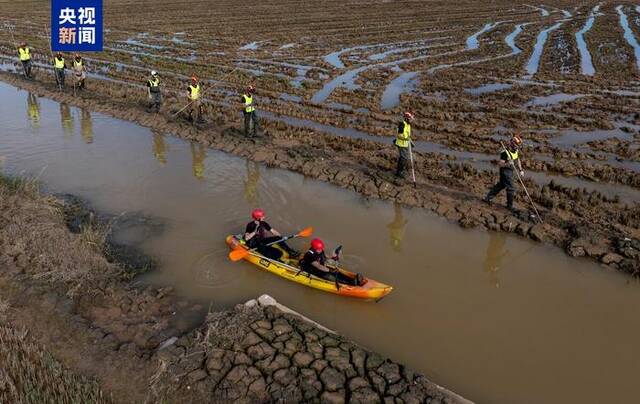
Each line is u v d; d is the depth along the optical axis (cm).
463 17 5403
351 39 4222
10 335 892
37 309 980
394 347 951
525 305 1081
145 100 2527
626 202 1485
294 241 1316
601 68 3152
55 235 1180
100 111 2441
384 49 3831
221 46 3938
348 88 2744
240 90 2730
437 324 1016
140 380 820
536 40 4125
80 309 988
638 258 1191
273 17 5453
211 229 1366
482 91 2688
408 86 2794
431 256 1260
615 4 6438
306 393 788
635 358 933
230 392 789
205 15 5659
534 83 2828
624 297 1105
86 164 1814
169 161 1848
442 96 2594
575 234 1305
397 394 789
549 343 968
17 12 5894
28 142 2038
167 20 5312
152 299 1043
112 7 6347
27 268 1091
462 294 1116
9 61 3522
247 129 1981
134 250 1253
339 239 1329
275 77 2958
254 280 1147
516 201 1492
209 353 862
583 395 850
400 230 1377
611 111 2311
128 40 4256
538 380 879
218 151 1942
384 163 1756
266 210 1477
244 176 1714
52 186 1620
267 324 935
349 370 832
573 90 2661
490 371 897
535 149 1878
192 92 2131
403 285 1145
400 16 5478
